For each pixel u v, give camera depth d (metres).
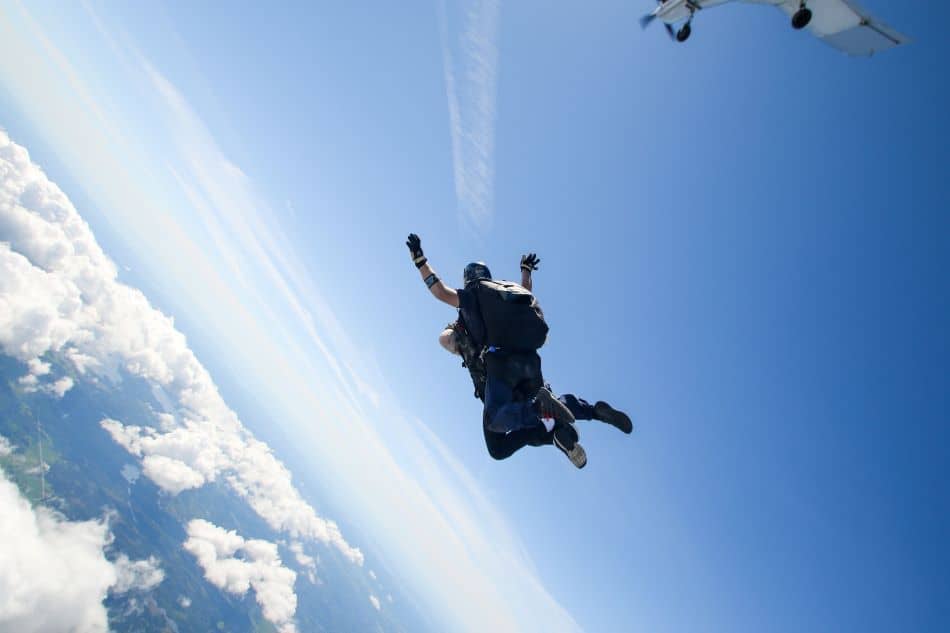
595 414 3.63
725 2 10.58
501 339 3.50
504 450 3.47
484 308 3.60
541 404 3.17
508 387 3.50
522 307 3.57
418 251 3.90
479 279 3.96
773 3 10.64
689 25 11.04
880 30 10.07
